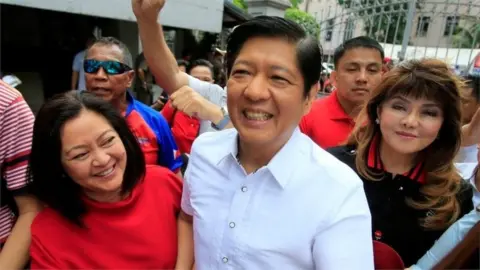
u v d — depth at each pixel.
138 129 2.03
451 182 1.40
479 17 5.10
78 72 5.00
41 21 6.49
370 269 0.99
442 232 1.39
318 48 1.01
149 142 2.07
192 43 8.05
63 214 1.25
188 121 2.67
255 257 1.03
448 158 1.41
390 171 1.47
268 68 0.96
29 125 1.42
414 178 1.43
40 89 6.56
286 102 0.97
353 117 2.14
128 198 1.32
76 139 1.18
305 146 1.10
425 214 1.39
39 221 1.28
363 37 2.18
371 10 6.00
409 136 1.37
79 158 1.20
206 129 2.25
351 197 0.99
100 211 1.28
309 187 1.02
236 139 1.15
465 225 1.26
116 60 1.97
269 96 0.96
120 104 2.08
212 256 1.11
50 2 4.01
